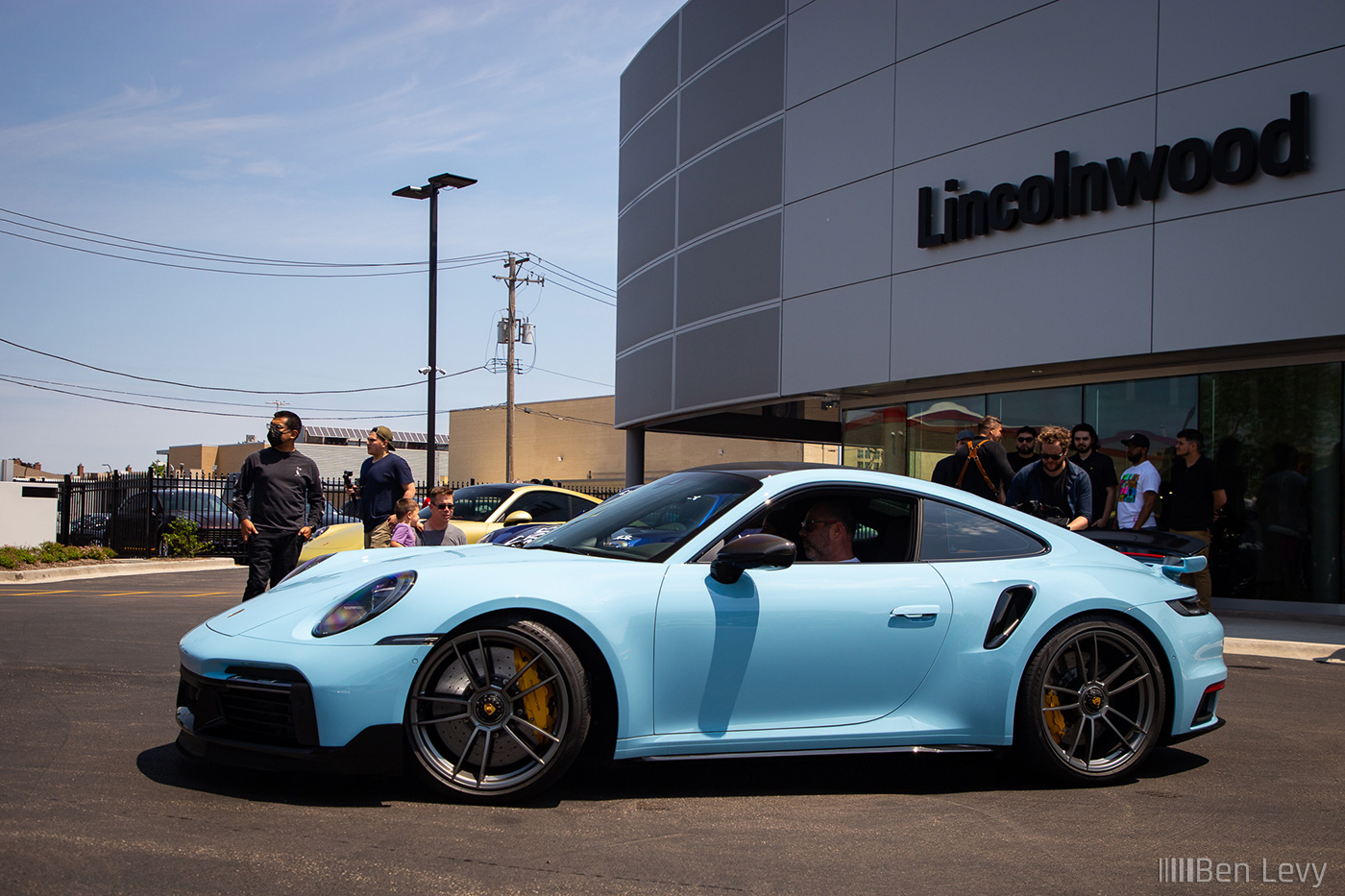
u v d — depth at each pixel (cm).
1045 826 346
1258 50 1001
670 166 1755
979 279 1219
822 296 1412
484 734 347
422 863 283
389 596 346
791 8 1484
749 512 393
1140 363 1148
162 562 1700
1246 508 1112
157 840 292
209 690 349
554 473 5053
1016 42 1195
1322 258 956
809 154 1444
